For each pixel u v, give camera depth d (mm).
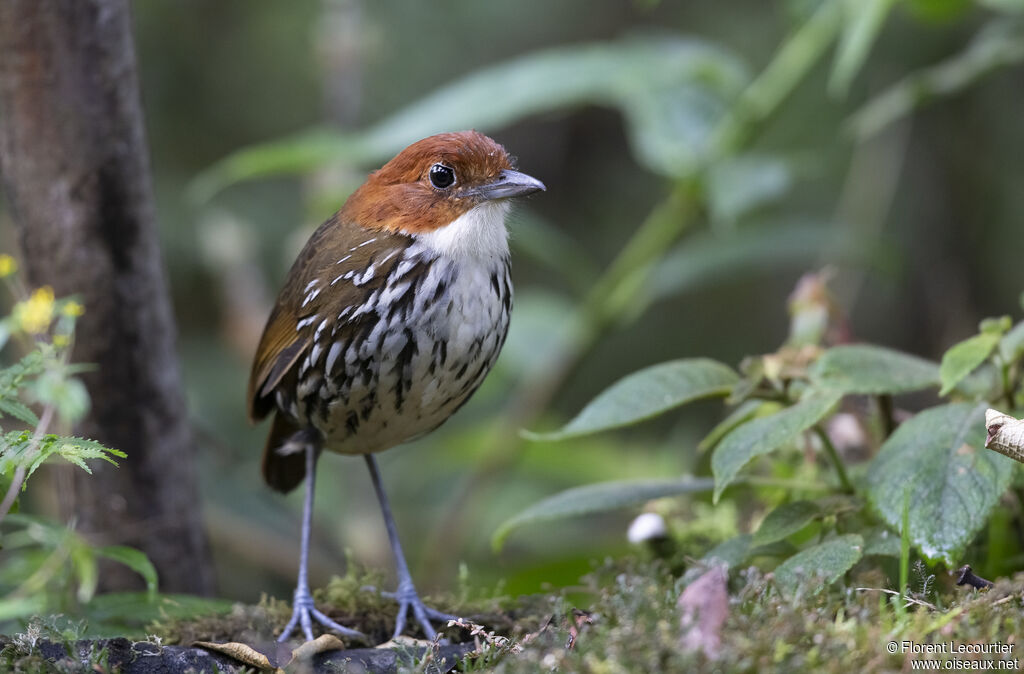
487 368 7812
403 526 14789
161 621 7316
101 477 9000
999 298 15305
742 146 12008
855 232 13352
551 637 5844
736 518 9055
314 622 7375
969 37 14562
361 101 16156
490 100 12008
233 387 15898
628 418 7262
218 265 15109
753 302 17359
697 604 5367
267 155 12070
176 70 17000
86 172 8648
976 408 6855
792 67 11938
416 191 7523
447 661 6477
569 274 13328
